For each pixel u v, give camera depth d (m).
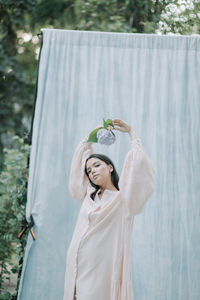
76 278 2.94
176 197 3.46
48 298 3.42
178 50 3.57
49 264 3.44
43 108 3.54
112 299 2.85
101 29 6.14
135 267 3.45
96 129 3.20
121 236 2.94
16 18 7.05
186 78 3.55
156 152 3.50
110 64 3.60
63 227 3.48
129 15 5.96
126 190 2.91
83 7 6.30
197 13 4.76
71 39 3.60
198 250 3.40
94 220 2.95
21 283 3.41
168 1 4.98
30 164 3.48
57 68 3.59
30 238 3.47
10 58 7.36
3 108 7.42
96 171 3.04
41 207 3.47
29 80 7.55
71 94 3.58
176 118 3.53
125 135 3.54
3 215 4.41
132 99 3.57
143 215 3.46
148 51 3.58
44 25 6.97
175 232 3.43
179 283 3.39
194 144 3.51
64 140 3.54
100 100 3.58
